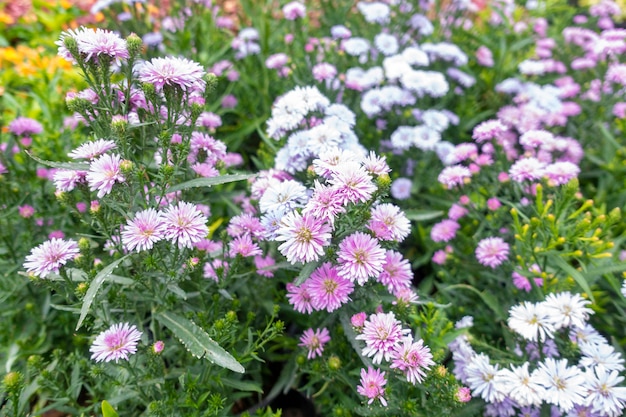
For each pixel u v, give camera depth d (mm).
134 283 489
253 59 911
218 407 482
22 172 620
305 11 863
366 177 438
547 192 597
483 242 589
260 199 529
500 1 1005
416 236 720
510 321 490
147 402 504
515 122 773
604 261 562
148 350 470
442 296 627
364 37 922
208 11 900
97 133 493
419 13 956
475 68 978
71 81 844
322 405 563
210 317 536
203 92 512
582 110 833
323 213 436
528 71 854
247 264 574
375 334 450
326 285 466
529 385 455
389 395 464
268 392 607
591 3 1102
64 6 1037
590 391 451
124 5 869
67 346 611
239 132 796
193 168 528
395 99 750
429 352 454
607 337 588
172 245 479
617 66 755
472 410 486
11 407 504
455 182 631
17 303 600
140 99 500
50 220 623
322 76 727
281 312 606
